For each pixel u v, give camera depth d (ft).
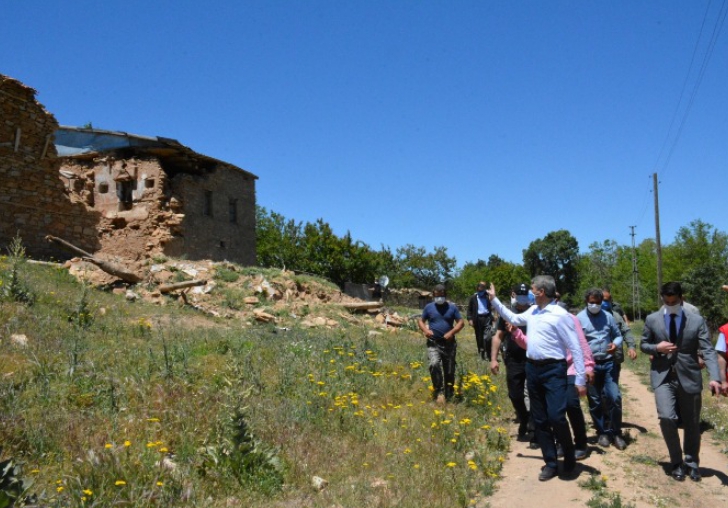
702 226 142.92
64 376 23.00
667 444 19.75
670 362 19.83
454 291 209.46
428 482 18.17
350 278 160.15
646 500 17.43
